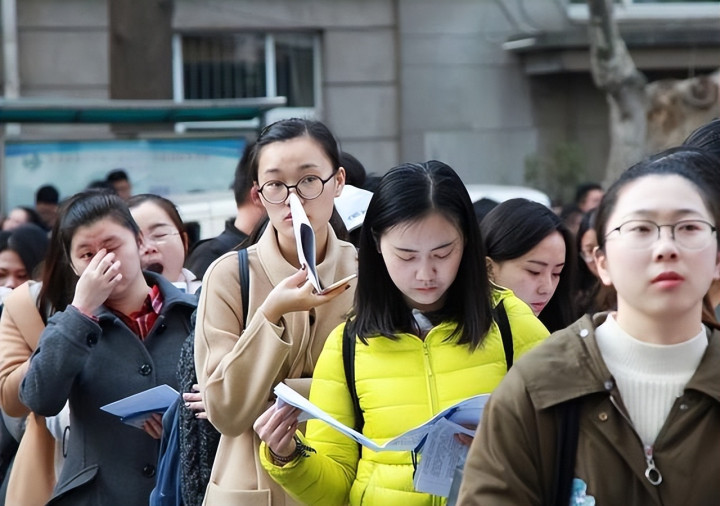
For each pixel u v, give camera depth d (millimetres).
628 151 21891
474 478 3775
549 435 3705
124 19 15898
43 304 7078
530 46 26219
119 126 16891
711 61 27234
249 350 5168
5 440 7965
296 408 4742
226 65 26125
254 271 5586
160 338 6676
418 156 26312
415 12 26156
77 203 6734
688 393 3621
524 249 6164
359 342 4941
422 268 4754
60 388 6332
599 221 3777
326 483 4902
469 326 4871
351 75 26109
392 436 4844
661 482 3607
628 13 27750
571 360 3707
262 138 5633
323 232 5668
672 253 3561
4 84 24609
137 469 6520
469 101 26562
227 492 5406
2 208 16469
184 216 12703
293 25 25875
